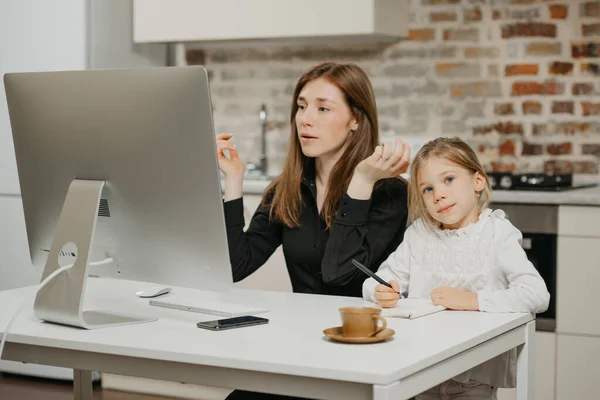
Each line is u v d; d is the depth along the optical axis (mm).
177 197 2098
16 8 4500
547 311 3953
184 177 2068
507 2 4590
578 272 3887
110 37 4609
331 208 2678
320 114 2650
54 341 1995
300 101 2693
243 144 5125
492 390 2389
